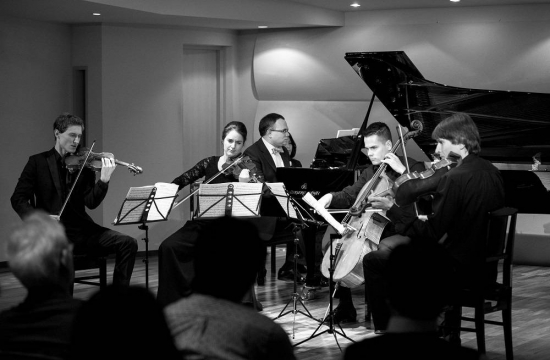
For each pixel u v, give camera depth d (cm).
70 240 505
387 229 479
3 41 707
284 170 573
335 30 800
